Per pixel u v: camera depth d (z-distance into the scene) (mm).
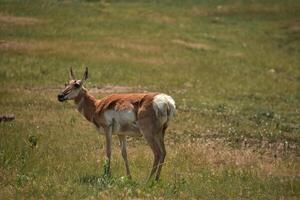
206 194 44375
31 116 75125
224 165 55312
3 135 62594
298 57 151625
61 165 51969
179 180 47625
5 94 89000
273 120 84875
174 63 127375
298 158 61281
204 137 70062
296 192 46188
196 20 184500
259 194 45062
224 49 151250
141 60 125750
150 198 43031
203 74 120500
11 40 130125
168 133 71250
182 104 91188
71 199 42406
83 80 53312
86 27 151375
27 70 108562
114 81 106438
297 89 115188
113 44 136375
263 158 59844
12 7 161625
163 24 169000
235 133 73000
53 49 125500
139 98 50312
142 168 53344
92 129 69438
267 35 175500
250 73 127250
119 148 62031
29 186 45062
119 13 176500
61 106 82875
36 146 59062
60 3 177500
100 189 45281
